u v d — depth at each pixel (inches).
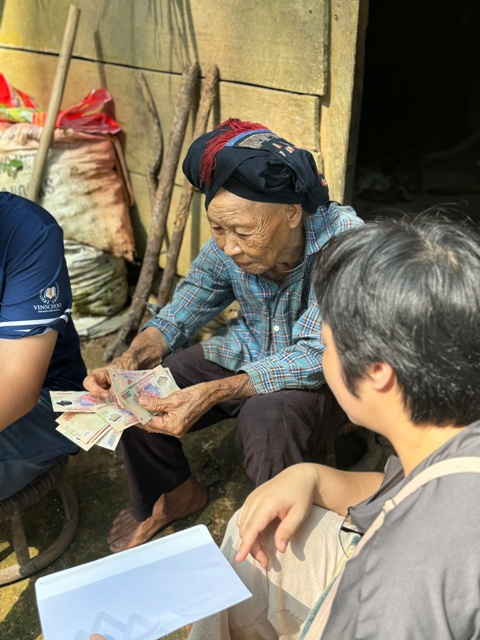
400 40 215.8
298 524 52.4
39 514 95.2
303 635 50.5
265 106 106.3
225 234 73.4
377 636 36.3
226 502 96.1
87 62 128.8
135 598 46.9
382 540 38.0
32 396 71.9
